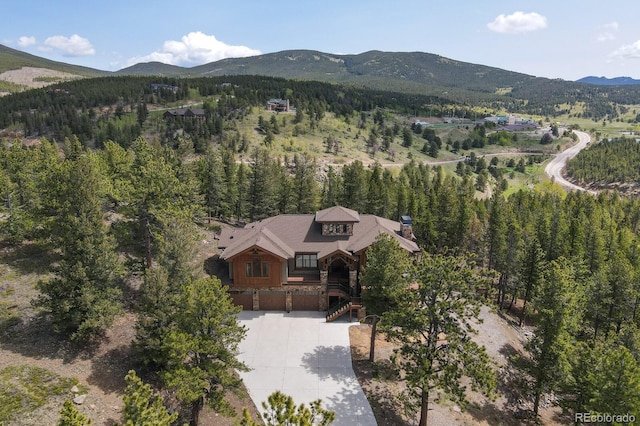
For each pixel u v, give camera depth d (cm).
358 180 7119
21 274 3838
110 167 6181
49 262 4119
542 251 5341
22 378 2711
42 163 4938
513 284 5559
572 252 5828
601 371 2886
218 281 2817
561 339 3372
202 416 2911
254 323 4247
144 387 1920
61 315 3000
